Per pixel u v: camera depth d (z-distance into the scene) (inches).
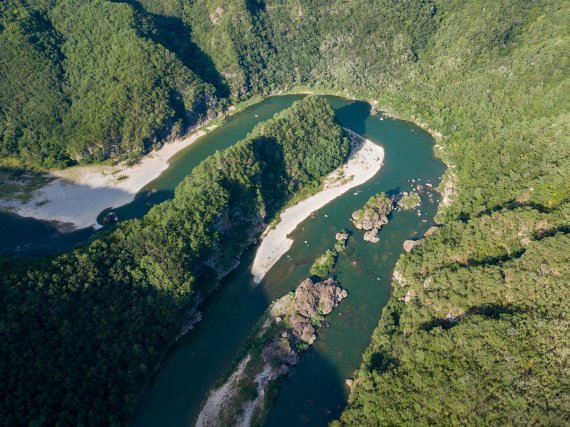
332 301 5403.5
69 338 4389.8
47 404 3941.9
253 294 5698.8
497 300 4355.3
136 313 4832.7
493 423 3467.0
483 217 5364.2
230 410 4485.7
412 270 5383.9
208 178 6102.4
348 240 6328.7
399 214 6747.1
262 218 6599.4
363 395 4188.0
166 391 4687.5
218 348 5103.3
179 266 5162.4
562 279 4151.1
